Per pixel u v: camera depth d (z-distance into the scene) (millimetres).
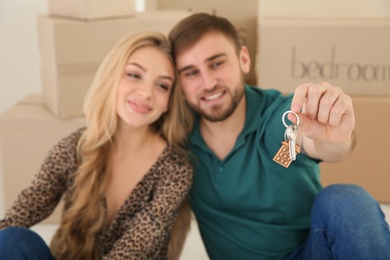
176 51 1372
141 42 1356
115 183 1392
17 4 2422
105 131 1359
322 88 1027
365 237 1168
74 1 1897
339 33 2018
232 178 1361
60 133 1958
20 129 1957
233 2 2359
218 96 1341
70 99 1915
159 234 1315
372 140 2076
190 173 1361
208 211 1409
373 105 2043
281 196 1350
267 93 1436
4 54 2469
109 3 1896
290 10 2621
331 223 1230
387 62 2021
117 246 1285
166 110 1392
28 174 1997
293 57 2055
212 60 1335
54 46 1849
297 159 1323
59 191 1417
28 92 2512
